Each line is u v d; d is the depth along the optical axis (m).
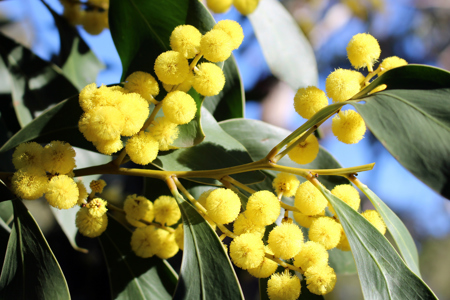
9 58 0.30
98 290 0.40
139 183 0.42
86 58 0.35
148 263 0.27
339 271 0.29
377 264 0.23
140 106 0.22
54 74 0.31
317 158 0.29
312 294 0.25
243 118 0.30
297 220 0.24
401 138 0.21
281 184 0.24
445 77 0.21
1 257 0.25
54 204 0.23
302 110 0.23
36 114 0.30
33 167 0.23
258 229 0.23
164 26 0.26
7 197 0.23
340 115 0.23
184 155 0.26
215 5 0.32
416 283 0.23
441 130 0.21
